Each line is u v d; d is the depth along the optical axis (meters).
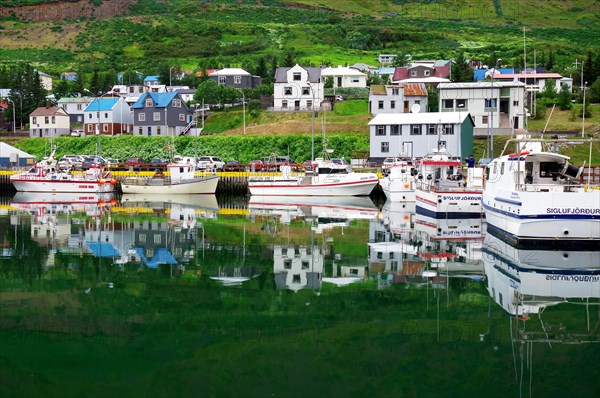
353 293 26.91
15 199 72.31
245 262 33.47
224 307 25.08
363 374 19.00
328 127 92.88
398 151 81.69
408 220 50.44
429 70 128.88
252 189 71.81
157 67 160.62
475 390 18.08
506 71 131.00
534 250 35.06
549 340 21.36
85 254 35.84
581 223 33.84
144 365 19.62
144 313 24.33
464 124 80.62
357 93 116.31
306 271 31.02
